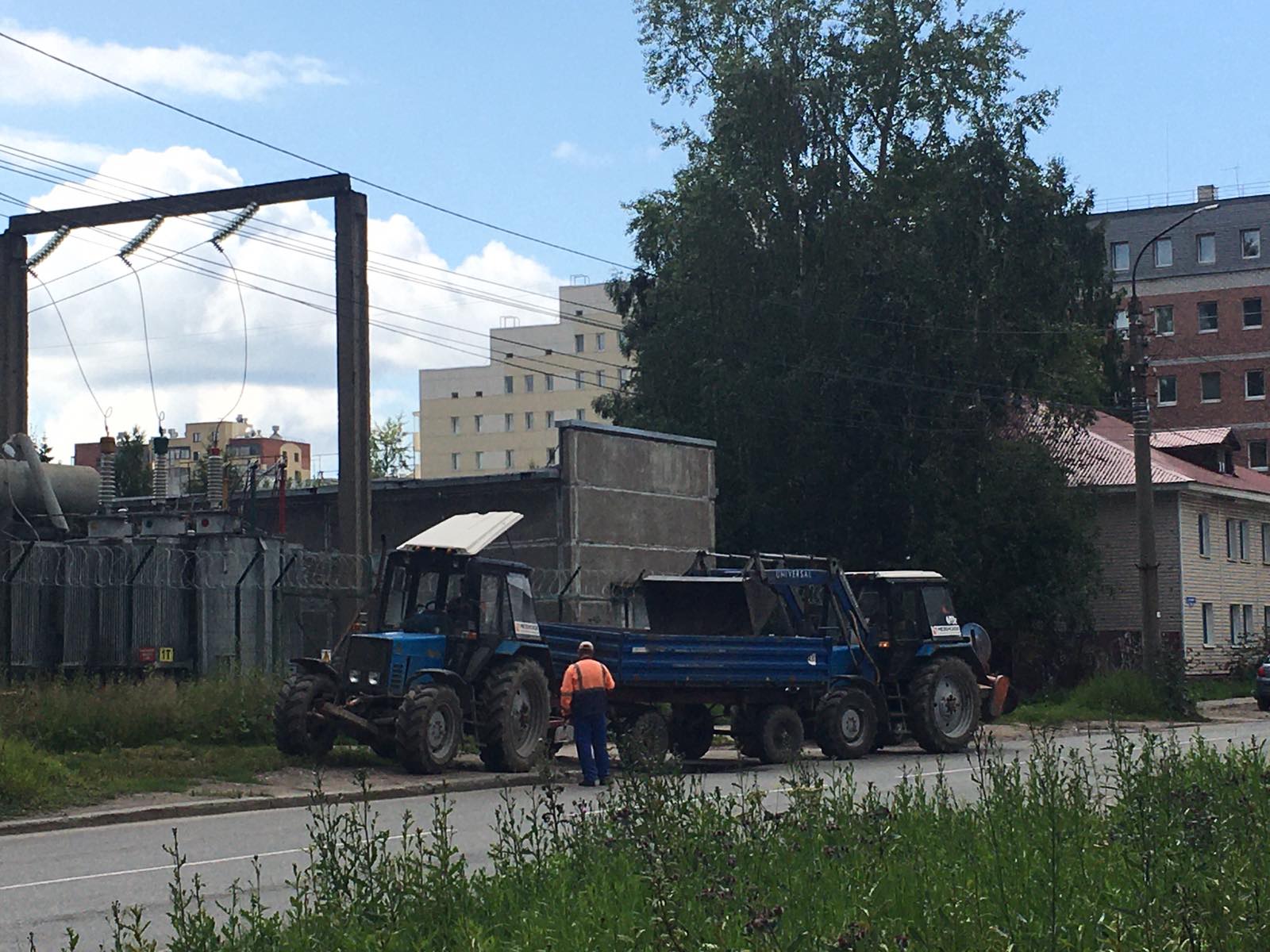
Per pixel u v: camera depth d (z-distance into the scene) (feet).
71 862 40.65
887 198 142.72
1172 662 112.88
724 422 137.69
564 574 96.99
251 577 80.79
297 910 25.45
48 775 54.85
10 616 76.74
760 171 138.41
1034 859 28.50
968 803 37.60
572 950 23.00
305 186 79.41
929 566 135.95
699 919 23.50
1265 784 36.01
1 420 89.56
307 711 63.87
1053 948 21.31
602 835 30.91
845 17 147.74
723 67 142.72
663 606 78.59
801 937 21.17
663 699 70.18
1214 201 294.25
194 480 173.17
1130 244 300.20
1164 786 35.22
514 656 68.18
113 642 77.66
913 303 136.05
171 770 59.77
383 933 23.91
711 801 36.24
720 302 140.26
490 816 50.29
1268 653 161.27
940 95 143.64
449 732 63.26
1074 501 140.26
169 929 30.48
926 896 24.81
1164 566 162.30
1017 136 141.49
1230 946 21.30
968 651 83.05
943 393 137.08
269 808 54.39
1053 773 36.88
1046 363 141.59
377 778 61.36
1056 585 139.64
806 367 133.90
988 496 135.74
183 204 82.89
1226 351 288.71
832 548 141.28
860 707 75.66
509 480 98.89
